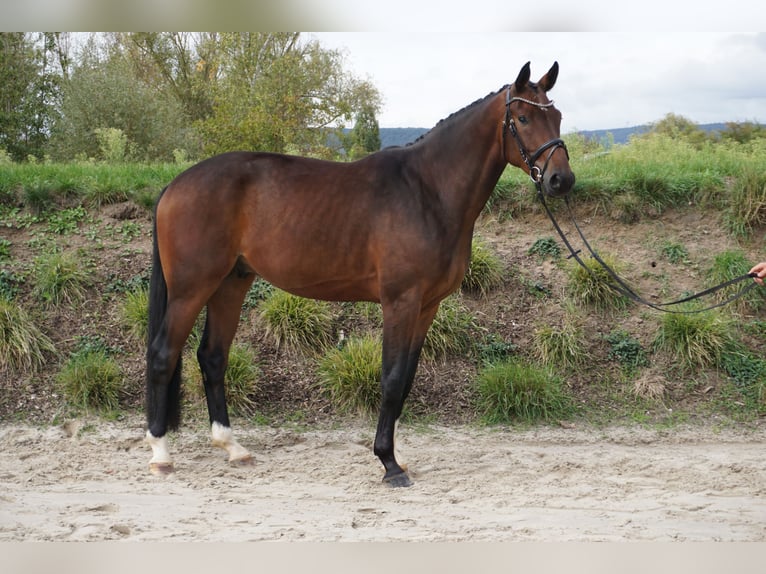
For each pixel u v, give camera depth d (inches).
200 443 212.4
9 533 137.6
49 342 246.2
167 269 190.7
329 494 172.2
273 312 257.9
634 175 311.9
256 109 662.5
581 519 153.6
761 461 198.7
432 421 232.7
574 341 256.5
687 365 252.1
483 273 276.8
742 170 313.4
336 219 183.2
